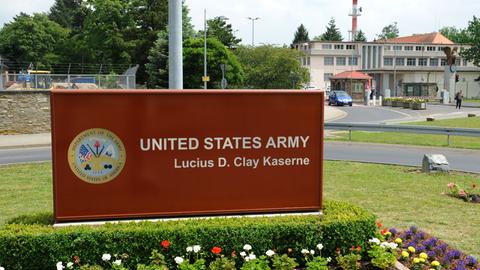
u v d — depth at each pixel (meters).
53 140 6.25
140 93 6.39
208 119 6.56
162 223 6.11
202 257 5.85
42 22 86.38
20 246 5.55
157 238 5.77
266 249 6.02
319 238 6.12
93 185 6.35
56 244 5.60
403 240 7.13
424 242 6.87
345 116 40.22
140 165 6.44
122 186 6.42
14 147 21.86
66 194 6.30
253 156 6.70
